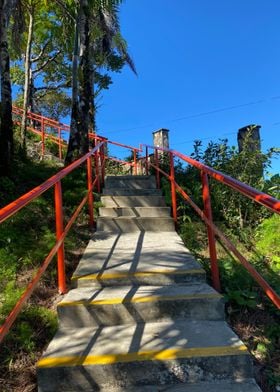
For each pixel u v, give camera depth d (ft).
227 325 10.91
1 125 26.27
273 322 12.07
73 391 9.09
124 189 24.85
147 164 32.07
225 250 17.76
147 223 19.83
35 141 49.24
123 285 13.15
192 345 9.69
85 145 33.12
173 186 20.56
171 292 12.09
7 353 10.30
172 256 15.19
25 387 9.42
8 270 14.03
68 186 25.67
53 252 11.43
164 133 34.55
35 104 81.82
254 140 23.17
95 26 41.63
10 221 17.79
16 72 74.23
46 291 13.44
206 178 13.50
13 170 26.50
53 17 61.00
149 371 9.18
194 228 19.67
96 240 17.94
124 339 10.25
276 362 10.38
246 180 21.85
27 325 11.07
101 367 9.11
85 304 11.34
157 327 10.91
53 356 9.47
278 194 21.04
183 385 9.12
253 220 20.74
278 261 16.84
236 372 9.21
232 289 13.39
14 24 42.83
